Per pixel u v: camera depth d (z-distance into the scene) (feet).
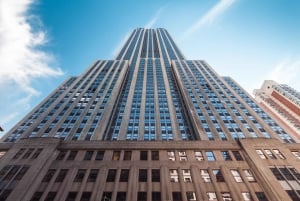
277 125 196.13
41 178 99.66
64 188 94.07
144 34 563.48
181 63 343.05
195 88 256.11
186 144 123.13
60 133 172.35
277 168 103.35
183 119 210.18
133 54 416.05
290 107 320.09
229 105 220.64
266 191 92.58
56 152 116.67
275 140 124.98
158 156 114.62
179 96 257.14
